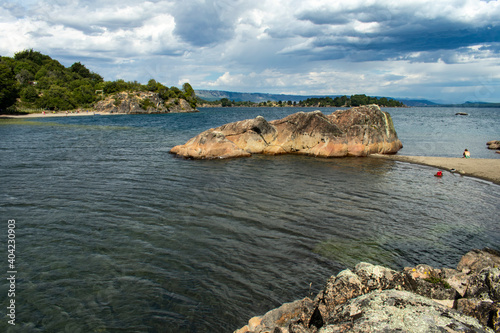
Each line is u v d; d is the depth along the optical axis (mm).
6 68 100562
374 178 22484
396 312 5223
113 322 7793
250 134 33250
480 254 9688
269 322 7156
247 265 10453
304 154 32750
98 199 16766
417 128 58844
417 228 13688
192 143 31016
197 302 8578
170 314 8109
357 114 32250
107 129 57344
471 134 49000
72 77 172625
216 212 15195
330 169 25422
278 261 10742
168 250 11328
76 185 19375
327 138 31781
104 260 10555
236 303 8570
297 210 15688
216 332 7551
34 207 15359
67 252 11023
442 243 12258
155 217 14383
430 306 5426
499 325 5258
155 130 56062
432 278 7152
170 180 21109
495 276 6391
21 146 34281
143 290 9031
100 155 29891
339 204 16703
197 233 12789
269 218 14555
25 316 7918
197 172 23703
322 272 10094
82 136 45281
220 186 19859
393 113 141750
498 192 19250
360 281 6629
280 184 20594
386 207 16328
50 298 8602
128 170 23891
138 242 11875
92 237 12211
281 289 9188
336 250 11562
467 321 5031
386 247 11844
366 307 5508
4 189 18172
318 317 6277
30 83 148125
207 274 9883
